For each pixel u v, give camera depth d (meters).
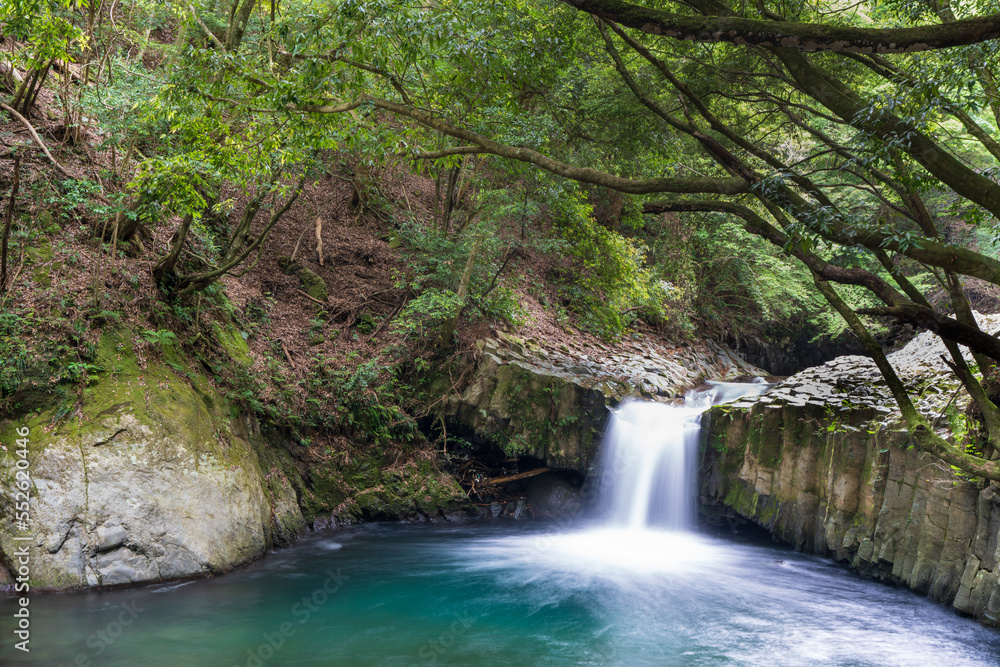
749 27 3.94
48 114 9.52
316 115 6.18
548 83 8.08
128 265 8.80
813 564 9.00
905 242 4.52
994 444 5.24
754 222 5.52
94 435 7.23
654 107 6.45
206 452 8.09
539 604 7.36
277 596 7.29
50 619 6.19
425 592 7.66
